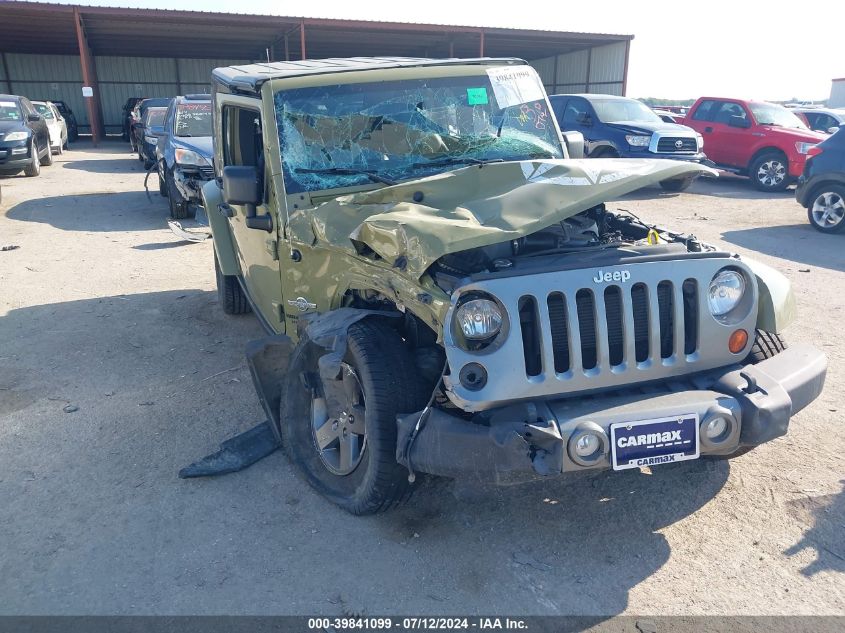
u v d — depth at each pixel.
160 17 24.78
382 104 4.33
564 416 2.88
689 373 3.22
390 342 3.31
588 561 3.26
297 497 3.77
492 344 2.90
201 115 12.42
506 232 2.96
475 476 2.89
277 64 5.20
